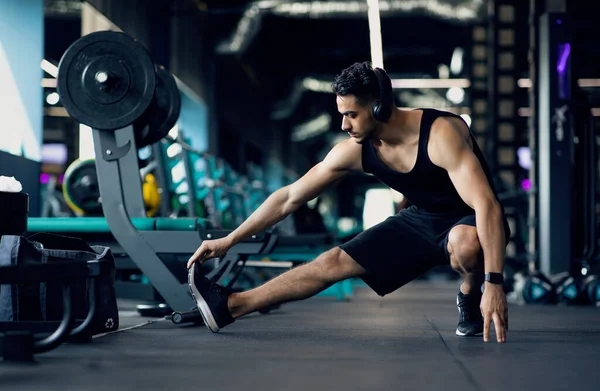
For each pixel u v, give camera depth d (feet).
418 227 9.50
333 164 9.47
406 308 16.83
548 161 22.33
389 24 57.41
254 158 68.64
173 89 14.32
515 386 5.84
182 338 9.41
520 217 30.32
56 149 56.65
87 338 8.66
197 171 26.22
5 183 9.68
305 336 9.82
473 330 9.84
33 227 13.55
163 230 12.22
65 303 7.34
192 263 9.84
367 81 8.78
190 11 39.11
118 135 12.65
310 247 20.85
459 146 8.84
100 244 13.71
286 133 85.35
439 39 57.62
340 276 9.59
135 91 12.13
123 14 30.53
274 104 75.56
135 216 12.73
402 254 9.47
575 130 22.18
